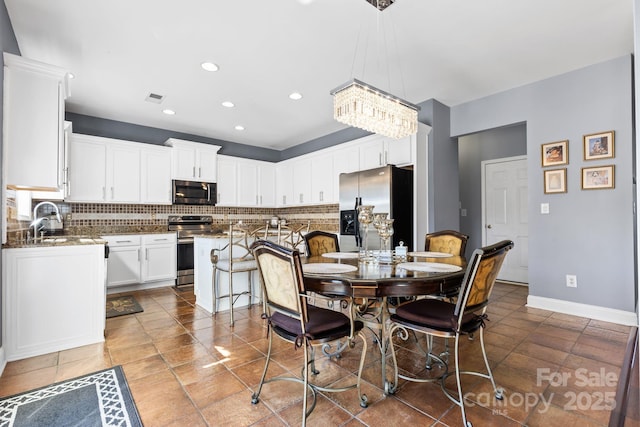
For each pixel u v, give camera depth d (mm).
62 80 2379
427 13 2318
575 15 2359
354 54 2885
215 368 2111
